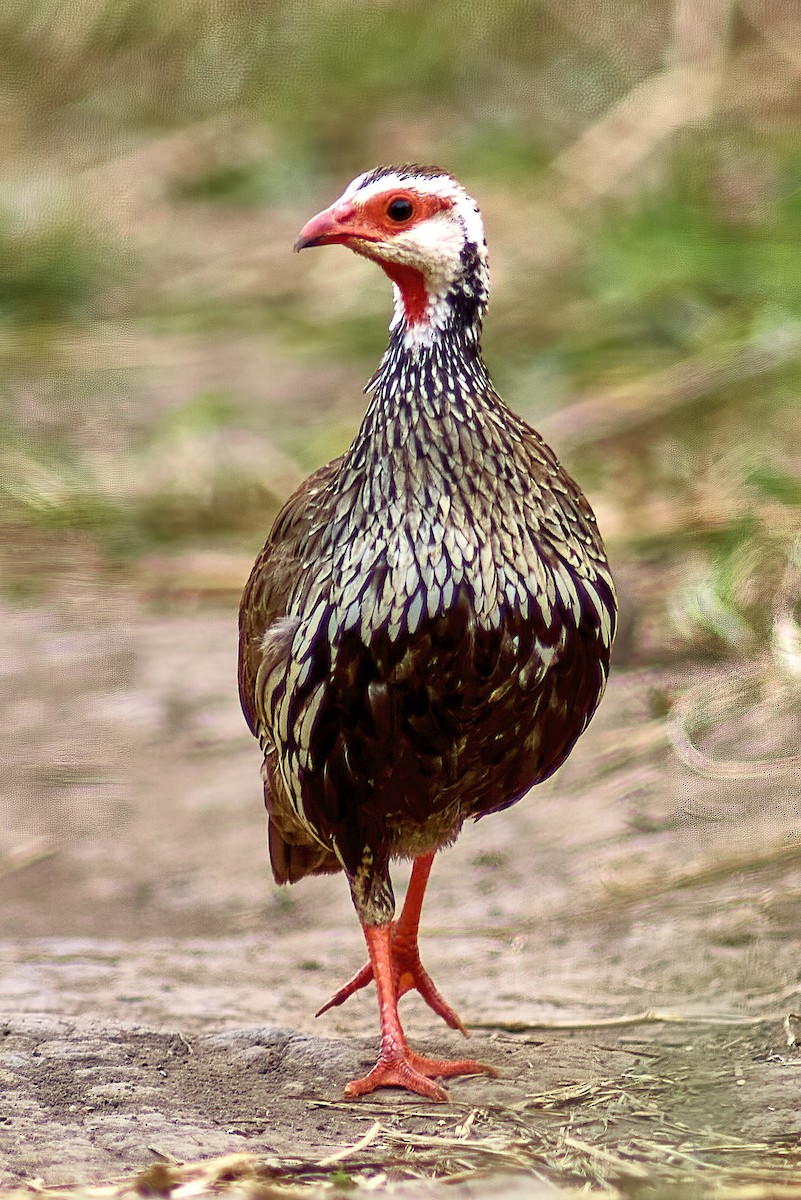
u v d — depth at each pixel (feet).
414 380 24.11
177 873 36.04
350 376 58.08
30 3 80.38
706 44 67.26
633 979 29.55
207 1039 26.84
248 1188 21.07
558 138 66.80
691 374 49.52
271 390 57.36
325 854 27.91
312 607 24.20
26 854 36.78
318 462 52.06
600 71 69.21
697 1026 27.30
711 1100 24.35
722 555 41.83
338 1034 27.86
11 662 44.27
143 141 74.69
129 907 34.91
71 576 48.34
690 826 33.99
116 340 61.72
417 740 24.20
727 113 63.62
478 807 26.03
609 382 50.88
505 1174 21.83
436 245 24.20
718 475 45.70
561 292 56.65
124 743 40.73
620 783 35.83
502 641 23.62
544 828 35.12
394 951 27.40
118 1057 26.03
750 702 37.29
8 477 52.60
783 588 40.24
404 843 26.21
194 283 65.00
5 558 49.06
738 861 32.45
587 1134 23.31
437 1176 21.85
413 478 23.73
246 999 29.63
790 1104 23.99
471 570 23.44
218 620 46.11
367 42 75.20
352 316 61.05
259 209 70.74
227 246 67.77
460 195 24.44
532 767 25.27
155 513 50.70
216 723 41.27
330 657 23.97
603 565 25.05
